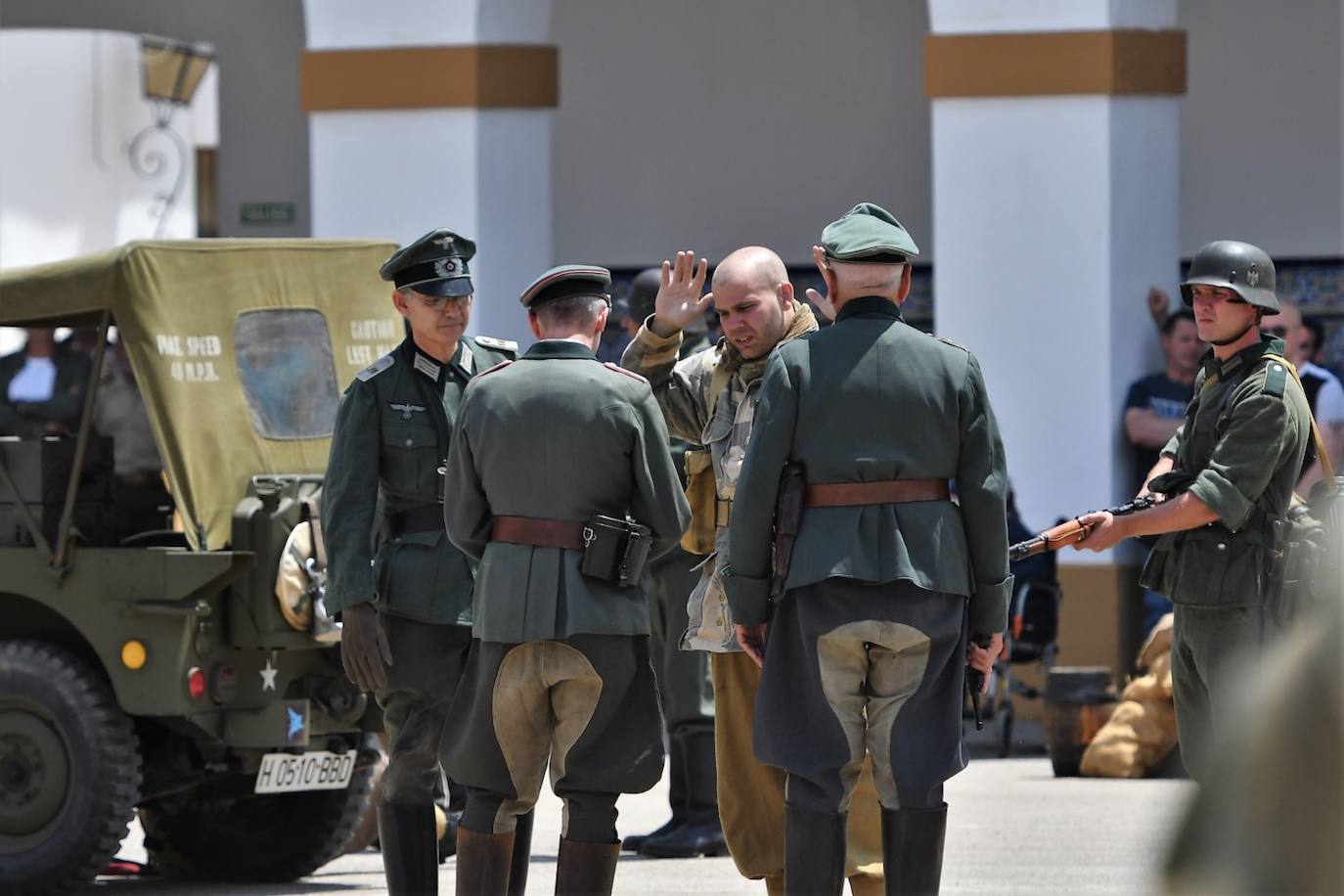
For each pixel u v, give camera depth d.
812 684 14.75
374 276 23.00
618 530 15.81
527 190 37.41
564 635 15.58
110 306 20.66
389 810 17.27
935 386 14.77
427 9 36.88
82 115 43.25
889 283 15.16
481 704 15.98
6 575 21.06
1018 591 33.22
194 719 20.33
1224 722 5.18
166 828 23.11
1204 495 16.97
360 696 21.88
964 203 35.00
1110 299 34.44
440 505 17.64
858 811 16.50
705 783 23.05
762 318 16.61
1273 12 41.91
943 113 35.06
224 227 47.31
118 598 20.45
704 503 17.36
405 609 17.25
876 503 14.64
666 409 17.66
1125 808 26.30
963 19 34.81
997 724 35.72
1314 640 5.02
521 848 16.64
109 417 36.94
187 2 47.53
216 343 21.22
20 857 20.39
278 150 47.16
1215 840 5.00
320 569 20.86
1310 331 40.16
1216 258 17.41
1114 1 34.34
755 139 45.44
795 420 14.84
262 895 21.64
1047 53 34.50
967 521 14.92
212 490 20.75
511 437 15.88
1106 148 34.38
